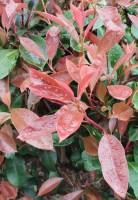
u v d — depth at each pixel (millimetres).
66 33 424
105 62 361
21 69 414
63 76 363
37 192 486
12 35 424
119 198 423
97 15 410
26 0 444
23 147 441
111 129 377
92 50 351
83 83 298
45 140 330
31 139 328
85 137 397
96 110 381
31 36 419
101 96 374
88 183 470
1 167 471
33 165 489
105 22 358
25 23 432
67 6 472
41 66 386
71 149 486
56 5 423
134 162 382
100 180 456
